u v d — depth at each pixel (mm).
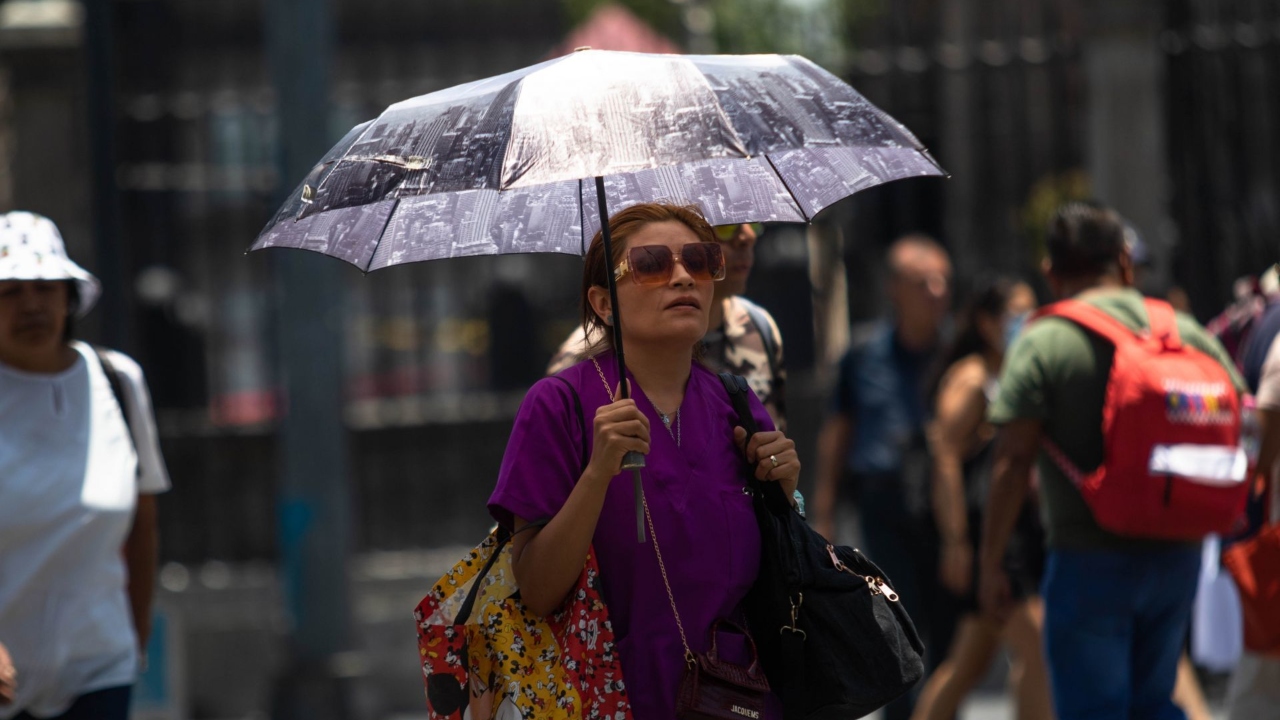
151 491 16031
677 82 9375
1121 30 28172
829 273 33688
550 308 33344
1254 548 16516
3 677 13812
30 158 32969
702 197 11219
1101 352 16234
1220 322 19969
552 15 41406
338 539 26953
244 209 32281
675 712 9570
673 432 10008
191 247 32062
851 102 9812
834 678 10008
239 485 31438
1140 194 28219
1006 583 17531
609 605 9773
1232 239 28062
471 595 9891
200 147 31797
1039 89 30328
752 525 10055
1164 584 16328
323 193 9750
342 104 32875
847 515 31484
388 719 31000
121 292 29688
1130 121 28250
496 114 9398
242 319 32375
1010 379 16703
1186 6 28109
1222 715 27156
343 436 27141
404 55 40562
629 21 37906
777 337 13789
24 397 14875
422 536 31984
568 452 9859
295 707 26469
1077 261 16875
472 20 40875
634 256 9852
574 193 11398
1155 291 23094
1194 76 28094
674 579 9719
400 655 31219
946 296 24375
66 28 32969
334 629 26875
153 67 31953
